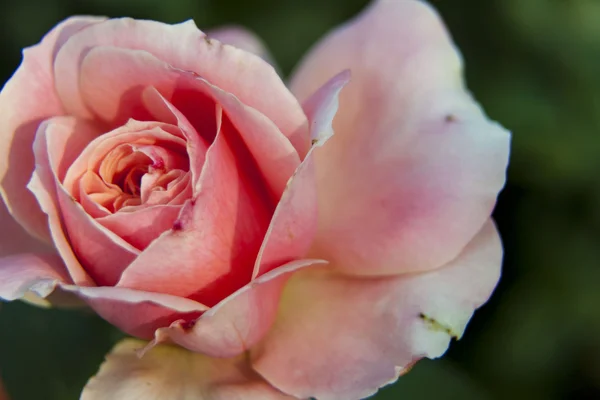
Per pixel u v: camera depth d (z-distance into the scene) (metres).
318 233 0.31
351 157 0.32
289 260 0.30
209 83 0.29
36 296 0.31
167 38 0.29
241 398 0.30
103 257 0.29
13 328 0.34
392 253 0.31
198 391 0.30
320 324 0.31
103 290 0.28
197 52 0.29
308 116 0.30
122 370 0.30
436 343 0.30
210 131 0.30
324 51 0.33
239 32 0.37
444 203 0.31
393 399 0.35
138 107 0.31
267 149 0.29
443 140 0.31
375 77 0.32
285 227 0.29
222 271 0.29
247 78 0.29
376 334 0.30
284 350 0.30
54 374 0.34
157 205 0.29
